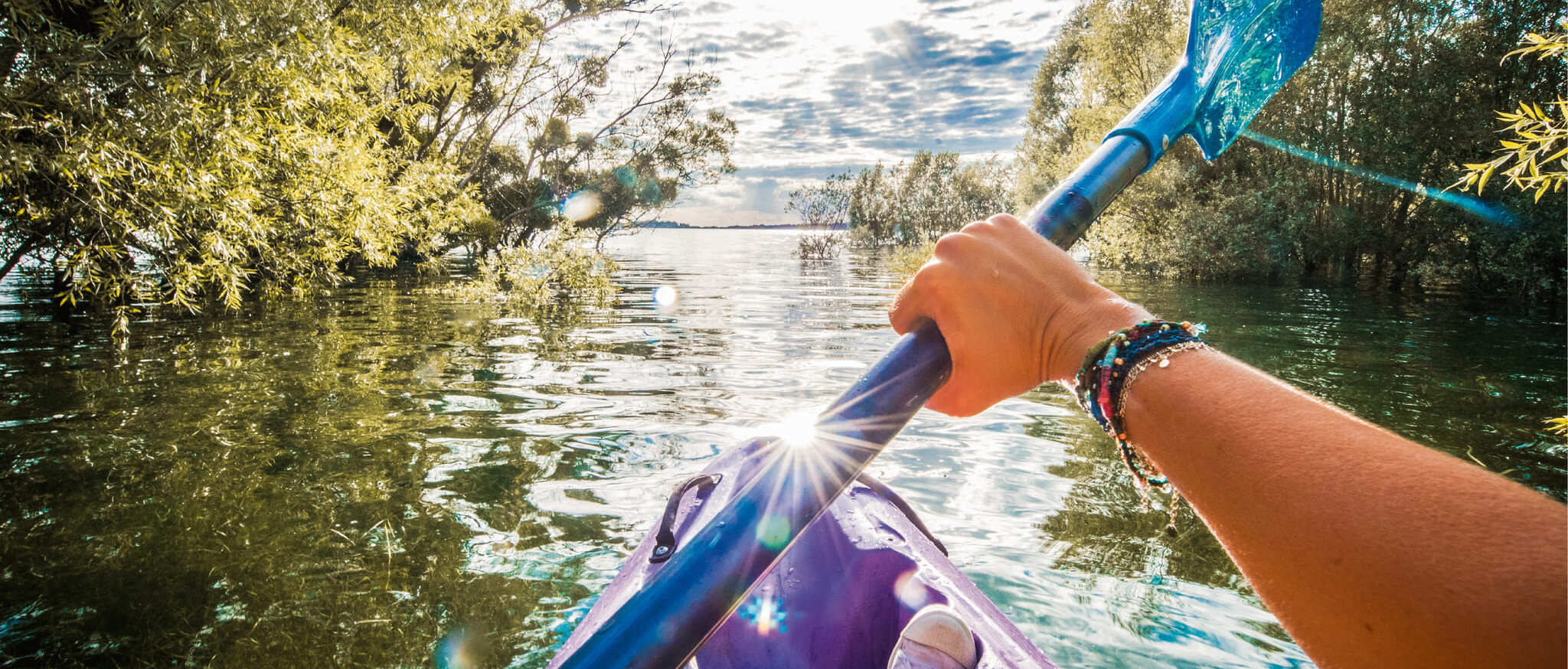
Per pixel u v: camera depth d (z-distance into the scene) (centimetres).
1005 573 297
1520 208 1442
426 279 1758
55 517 360
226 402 584
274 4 683
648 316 1145
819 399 601
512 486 402
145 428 510
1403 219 1736
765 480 60
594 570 308
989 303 55
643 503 379
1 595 287
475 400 593
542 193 2550
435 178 1204
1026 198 3288
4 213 655
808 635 229
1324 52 1703
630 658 56
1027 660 173
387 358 770
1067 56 3117
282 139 785
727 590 57
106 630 264
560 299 1385
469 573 305
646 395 613
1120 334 47
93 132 580
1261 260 1783
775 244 6038
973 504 370
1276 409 39
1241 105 106
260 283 912
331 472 423
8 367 708
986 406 58
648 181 2683
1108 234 2077
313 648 254
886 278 2042
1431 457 35
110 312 1050
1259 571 37
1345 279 1898
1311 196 1917
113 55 601
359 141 953
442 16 1031
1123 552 317
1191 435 40
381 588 294
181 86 629
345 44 820
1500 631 28
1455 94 1574
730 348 855
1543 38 203
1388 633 31
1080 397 50
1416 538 31
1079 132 2323
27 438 486
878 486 268
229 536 340
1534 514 30
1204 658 242
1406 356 798
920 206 4012
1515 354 817
